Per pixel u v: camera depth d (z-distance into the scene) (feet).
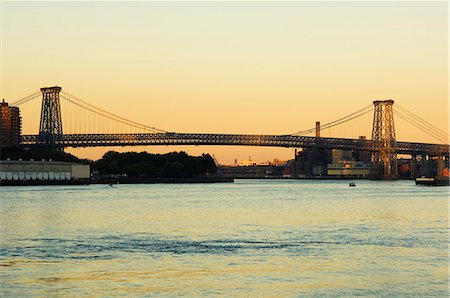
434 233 312.91
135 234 311.06
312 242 279.90
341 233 313.73
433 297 183.42
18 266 223.30
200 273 211.82
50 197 625.00
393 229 331.57
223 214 428.97
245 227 343.67
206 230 328.70
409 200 599.98
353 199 622.54
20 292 187.83
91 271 214.90
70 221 374.63
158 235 306.55
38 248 263.29
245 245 271.28
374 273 211.82
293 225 354.33
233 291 188.96
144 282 199.31
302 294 185.68
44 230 327.88
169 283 197.98
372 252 251.39
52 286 194.39
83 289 190.80
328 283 198.29
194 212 444.55
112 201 568.82
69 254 247.70
